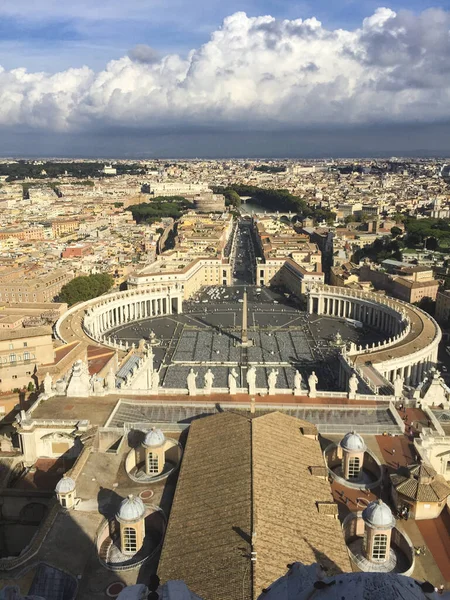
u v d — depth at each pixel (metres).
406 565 73.06
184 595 35.56
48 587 67.38
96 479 89.25
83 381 123.75
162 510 79.31
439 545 76.50
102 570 70.31
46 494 100.44
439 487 82.12
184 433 103.44
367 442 102.31
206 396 126.19
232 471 78.81
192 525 70.44
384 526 69.75
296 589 31.69
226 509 71.06
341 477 91.62
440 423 112.75
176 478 89.31
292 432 93.38
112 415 112.94
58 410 116.44
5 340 157.62
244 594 55.97
